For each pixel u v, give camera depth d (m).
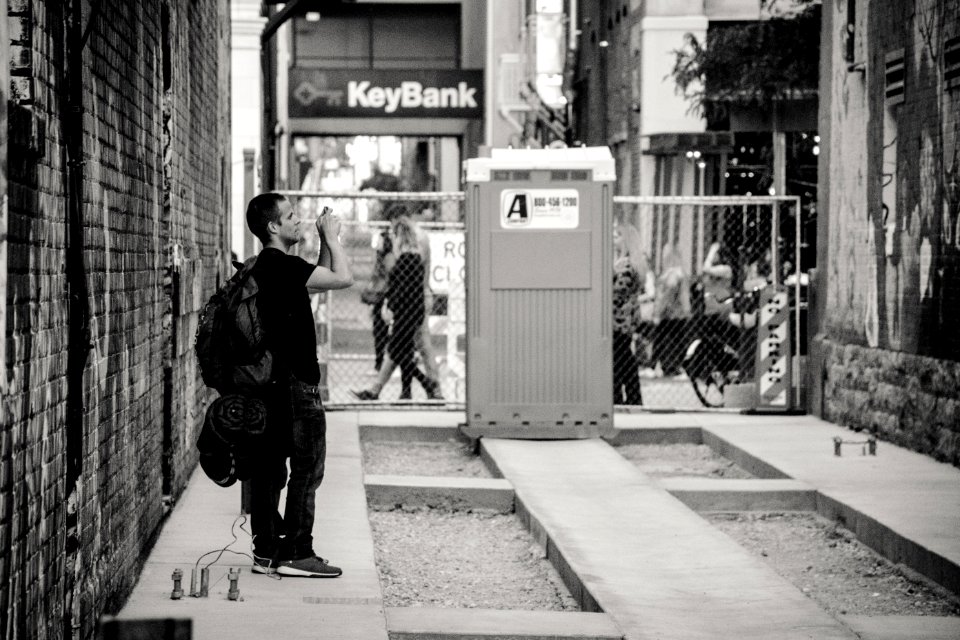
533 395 21.47
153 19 12.66
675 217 38.78
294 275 11.43
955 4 18.22
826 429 22.42
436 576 14.02
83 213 8.58
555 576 13.95
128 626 4.20
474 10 64.62
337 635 10.12
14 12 7.03
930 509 15.45
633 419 23.77
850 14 22.36
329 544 13.57
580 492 17.11
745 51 35.31
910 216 19.94
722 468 20.61
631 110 42.81
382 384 27.00
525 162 21.23
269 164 38.97
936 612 12.47
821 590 13.38
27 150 6.83
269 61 39.28
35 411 7.26
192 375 17.08
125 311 10.77
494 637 10.66
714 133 35.84
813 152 36.06
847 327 22.69
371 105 53.12
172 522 14.38
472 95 53.47
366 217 50.66
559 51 47.00
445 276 27.05
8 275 6.54
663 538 14.40
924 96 19.34
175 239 14.50
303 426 11.78
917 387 19.70
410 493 17.50
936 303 19.03
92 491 9.13
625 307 26.02
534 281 21.31
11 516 6.68
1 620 6.48
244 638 9.95
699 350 29.17
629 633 10.75
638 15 41.41
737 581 12.56
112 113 9.96
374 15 70.88
